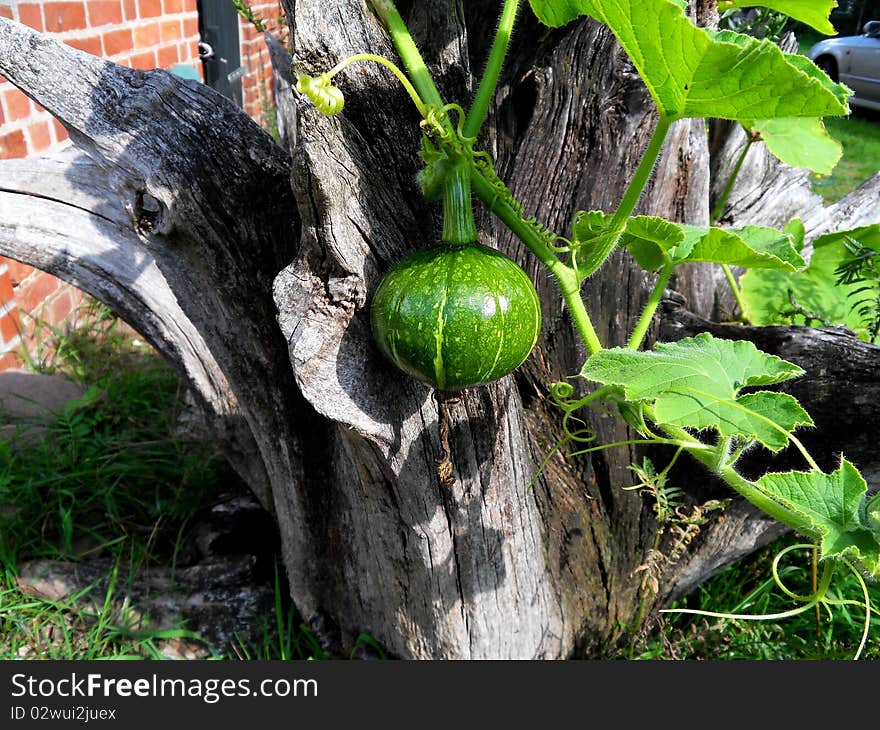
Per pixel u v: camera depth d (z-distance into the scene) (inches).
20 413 140.0
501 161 88.0
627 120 83.5
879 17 410.9
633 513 100.6
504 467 77.1
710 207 124.6
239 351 86.0
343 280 58.9
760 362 62.0
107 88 73.0
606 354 59.2
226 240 79.6
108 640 100.2
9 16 134.9
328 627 102.0
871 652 101.9
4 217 87.4
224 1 243.0
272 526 115.6
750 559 113.8
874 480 85.4
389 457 69.5
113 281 93.5
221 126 77.2
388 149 62.4
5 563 109.8
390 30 57.3
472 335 53.0
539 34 85.6
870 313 114.7
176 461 131.3
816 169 91.9
